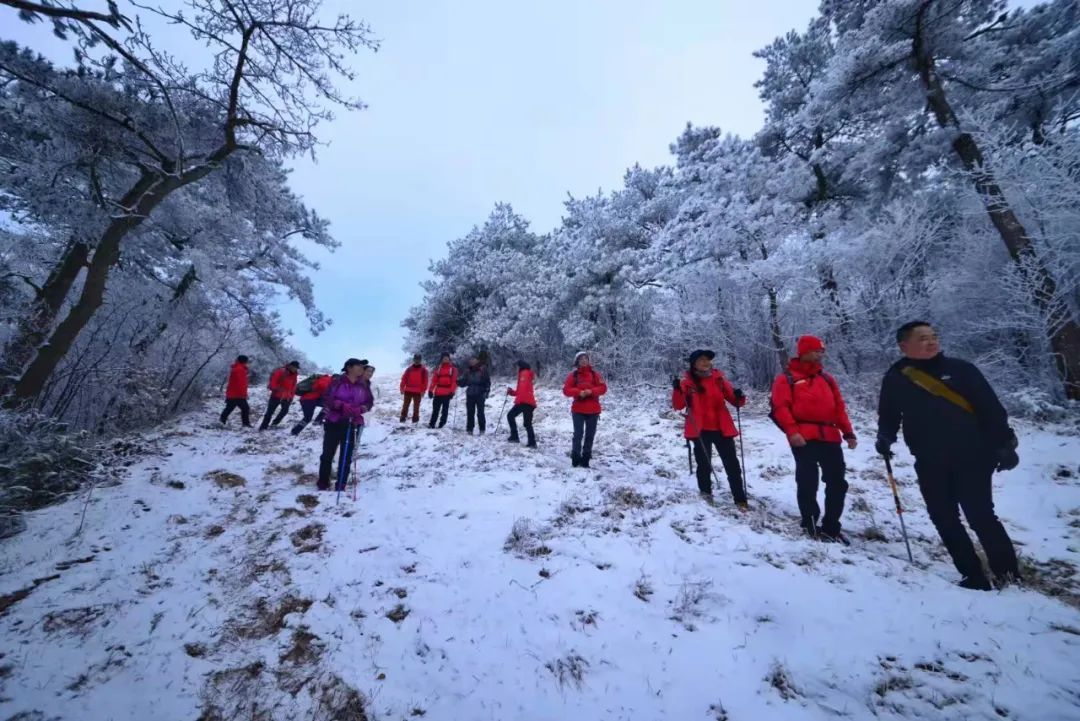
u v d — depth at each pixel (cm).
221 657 294
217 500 551
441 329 2403
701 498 534
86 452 589
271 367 1711
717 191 1234
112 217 745
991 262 954
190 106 802
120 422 888
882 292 988
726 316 1174
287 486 609
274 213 1127
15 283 770
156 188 801
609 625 298
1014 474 571
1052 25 1109
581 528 443
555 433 1011
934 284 984
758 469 698
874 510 520
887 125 1080
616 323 1577
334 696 258
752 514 486
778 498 576
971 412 330
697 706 230
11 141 734
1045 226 848
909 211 1048
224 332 1301
